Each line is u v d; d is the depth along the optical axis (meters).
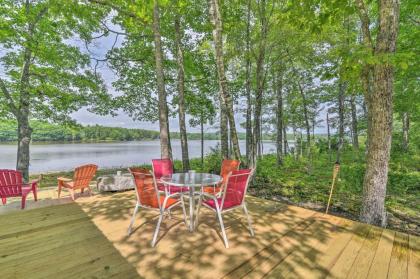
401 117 10.11
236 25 7.45
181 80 8.50
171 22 8.41
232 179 2.75
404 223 4.14
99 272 2.10
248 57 7.43
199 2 7.88
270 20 7.14
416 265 2.27
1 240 2.71
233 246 2.62
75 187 4.59
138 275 2.06
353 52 3.28
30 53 7.69
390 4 3.35
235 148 5.93
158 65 6.28
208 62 9.99
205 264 2.25
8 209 3.88
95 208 3.95
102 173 9.84
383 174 3.57
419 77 6.33
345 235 2.94
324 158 13.88
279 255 2.43
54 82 8.38
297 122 14.73
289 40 7.09
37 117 8.59
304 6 3.79
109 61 9.22
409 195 5.65
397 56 2.87
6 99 7.71
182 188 3.65
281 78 11.48
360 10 3.77
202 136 11.78
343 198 5.47
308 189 6.36
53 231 2.99
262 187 6.61
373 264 2.28
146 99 10.37
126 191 5.30
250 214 3.72
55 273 2.08
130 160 16.02
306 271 2.14
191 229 3.01
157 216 3.56
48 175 9.81
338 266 2.23
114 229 3.06
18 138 7.81
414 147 12.52
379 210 3.57
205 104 10.86
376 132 3.59
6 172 3.96
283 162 12.02
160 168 4.29
